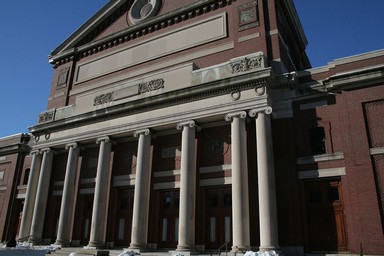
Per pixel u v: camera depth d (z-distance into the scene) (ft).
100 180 84.84
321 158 65.26
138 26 100.99
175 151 82.28
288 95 71.46
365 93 63.67
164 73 85.56
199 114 74.79
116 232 85.46
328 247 61.46
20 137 119.24
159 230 78.79
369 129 61.98
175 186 79.15
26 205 98.27
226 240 69.87
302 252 60.70
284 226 63.52
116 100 90.89
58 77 115.75
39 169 102.12
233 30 83.71
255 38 79.51
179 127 76.79
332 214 62.85
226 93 73.36
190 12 93.30
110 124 88.74
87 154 98.84
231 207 71.51
